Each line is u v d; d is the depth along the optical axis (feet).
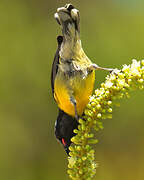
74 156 17.26
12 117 51.39
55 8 58.49
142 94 48.37
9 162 49.26
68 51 19.45
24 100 51.88
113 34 54.03
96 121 17.29
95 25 56.24
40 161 50.01
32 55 53.93
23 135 50.88
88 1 59.06
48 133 50.55
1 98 51.65
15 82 52.49
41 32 56.24
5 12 56.29
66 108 20.92
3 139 50.21
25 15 57.11
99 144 49.67
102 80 45.52
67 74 19.84
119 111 49.49
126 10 57.62
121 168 49.93
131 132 49.88
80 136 17.34
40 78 52.54
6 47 53.83
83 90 19.86
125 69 17.17
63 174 49.11
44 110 51.26
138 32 53.83
